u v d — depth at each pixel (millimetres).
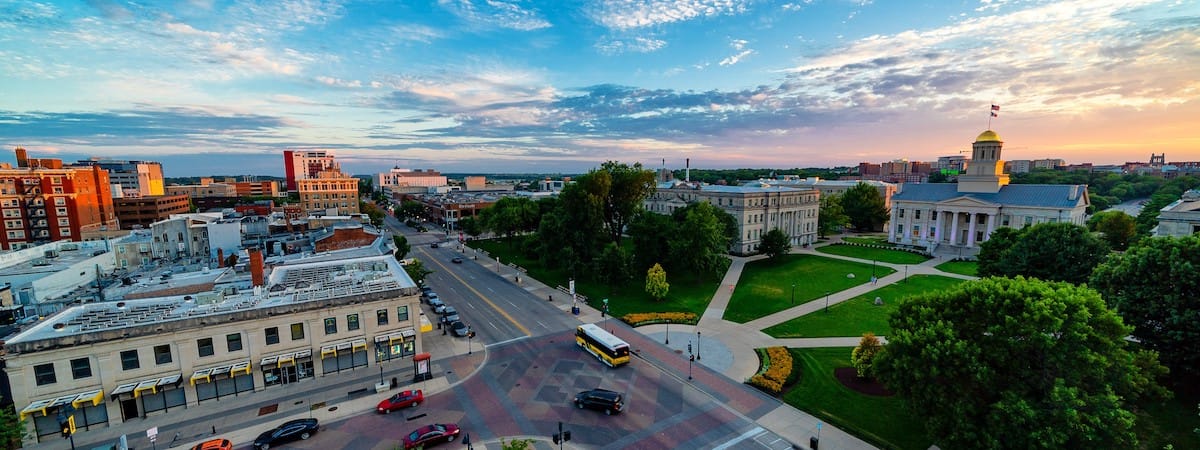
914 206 117000
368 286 49312
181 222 76562
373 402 40125
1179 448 31469
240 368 40688
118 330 36969
